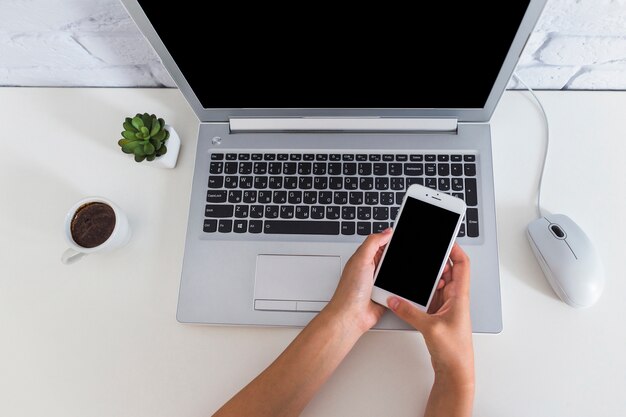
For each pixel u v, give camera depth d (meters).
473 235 0.57
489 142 0.60
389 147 0.61
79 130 0.68
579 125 0.63
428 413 0.51
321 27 0.45
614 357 0.53
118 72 0.68
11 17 0.57
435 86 0.54
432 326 0.50
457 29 0.45
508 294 0.56
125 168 0.65
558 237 0.54
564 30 0.55
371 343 0.55
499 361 0.54
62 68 0.67
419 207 0.55
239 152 0.62
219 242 0.59
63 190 0.65
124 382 0.56
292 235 0.59
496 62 0.49
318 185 0.60
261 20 0.45
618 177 0.61
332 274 0.57
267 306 0.56
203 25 0.46
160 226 0.62
